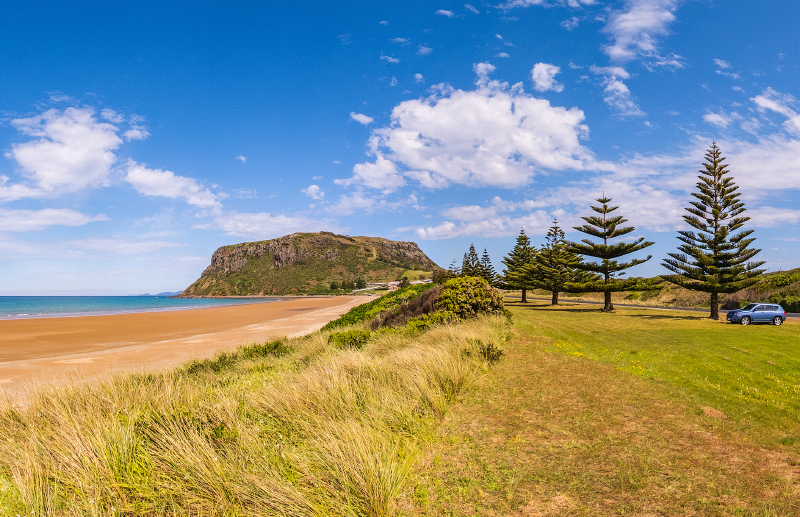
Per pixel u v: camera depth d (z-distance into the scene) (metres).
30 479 2.95
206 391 5.68
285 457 3.50
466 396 6.19
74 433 3.61
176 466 3.28
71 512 2.74
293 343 14.20
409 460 3.87
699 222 26.64
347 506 3.00
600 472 3.76
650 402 6.00
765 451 4.32
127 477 3.18
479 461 3.98
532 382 7.05
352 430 3.89
